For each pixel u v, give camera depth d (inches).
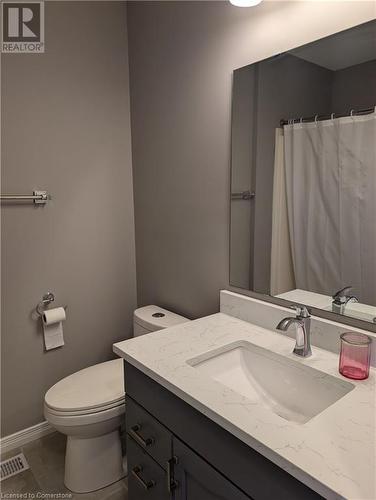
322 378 42.2
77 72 76.5
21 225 72.9
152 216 82.2
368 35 41.9
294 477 28.8
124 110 84.7
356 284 45.4
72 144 77.7
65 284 80.2
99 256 84.9
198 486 39.7
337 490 25.6
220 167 62.9
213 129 63.2
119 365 73.0
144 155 82.3
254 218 57.5
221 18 59.1
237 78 57.5
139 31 78.2
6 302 72.7
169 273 78.8
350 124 44.1
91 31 77.4
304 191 49.9
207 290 69.2
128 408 51.1
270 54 52.3
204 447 38.0
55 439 79.2
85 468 64.2
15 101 69.5
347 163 44.9
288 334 52.7
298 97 49.1
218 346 49.6
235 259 61.9
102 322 87.2
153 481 47.3
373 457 28.8
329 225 47.5
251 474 33.1
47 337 77.0
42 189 74.6
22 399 77.0
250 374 50.8
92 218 82.7
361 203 44.1
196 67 64.8
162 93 74.0
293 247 52.1
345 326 46.2
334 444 30.2
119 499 63.3
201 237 69.1
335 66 44.9
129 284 90.7
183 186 71.9
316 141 47.8
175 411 41.7
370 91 42.1
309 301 50.9
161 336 53.3
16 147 70.5
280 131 51.9
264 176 55.0
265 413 34.6
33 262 75.2
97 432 62.2
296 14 48.4
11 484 66.6
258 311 56.9
